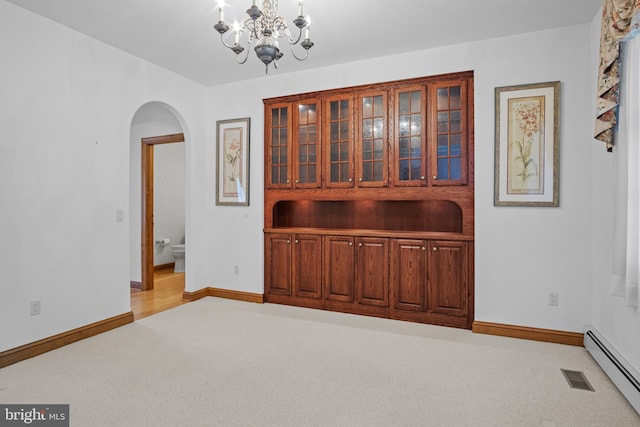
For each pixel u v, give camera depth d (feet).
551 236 9.86
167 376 7.90
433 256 11.20
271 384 7.57
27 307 8.89
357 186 12.17
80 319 10.09
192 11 8.92
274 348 9.43
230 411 6.59
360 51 11.32
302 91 12.89
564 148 9.70
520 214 10.14
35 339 9.05
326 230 12.82
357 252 12.21
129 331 10.66
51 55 9.38
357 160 12.16
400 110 11.60
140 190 15.90
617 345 7.90
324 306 12.74
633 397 6.66
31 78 8.96
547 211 9.88
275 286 13.57
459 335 10.36
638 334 6.97
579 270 9.61
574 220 9.64
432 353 9.13
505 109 10.21
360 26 9.68
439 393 7.24
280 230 13.34
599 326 8.96
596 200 9.18
